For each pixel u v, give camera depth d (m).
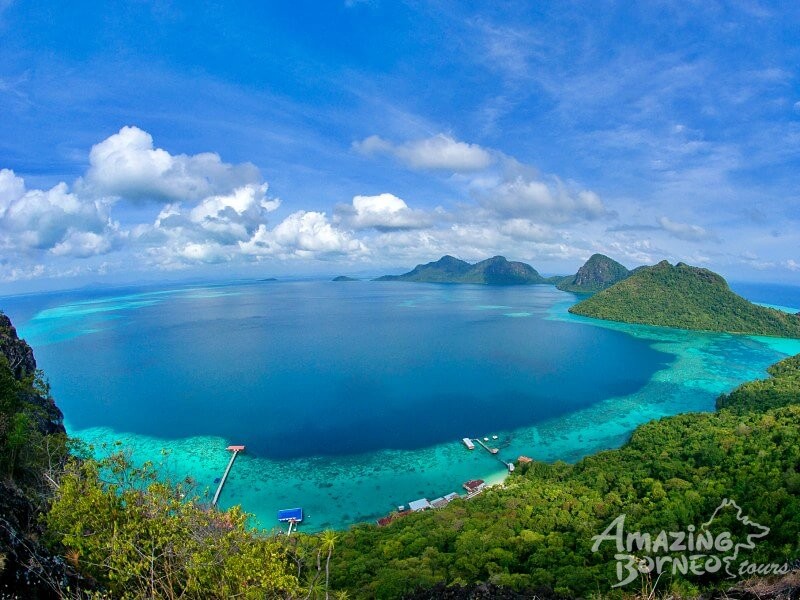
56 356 179.00
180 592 23.28
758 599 28.89
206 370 156.75
